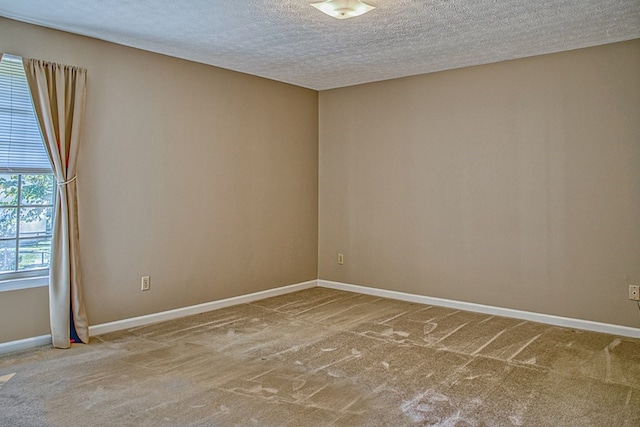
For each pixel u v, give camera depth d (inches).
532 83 173.5
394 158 210.4
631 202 155.4
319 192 236.1
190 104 180.1
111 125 157.3
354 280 225.9
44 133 139.9
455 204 193.3
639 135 153.4
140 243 166.6
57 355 135.7
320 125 234.8
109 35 148.9
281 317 179.8
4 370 124.1
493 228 184.1
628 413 102.4
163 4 123.1
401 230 209.5
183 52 168.2
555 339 153.3
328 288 233.0
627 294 156.7
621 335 157.4
